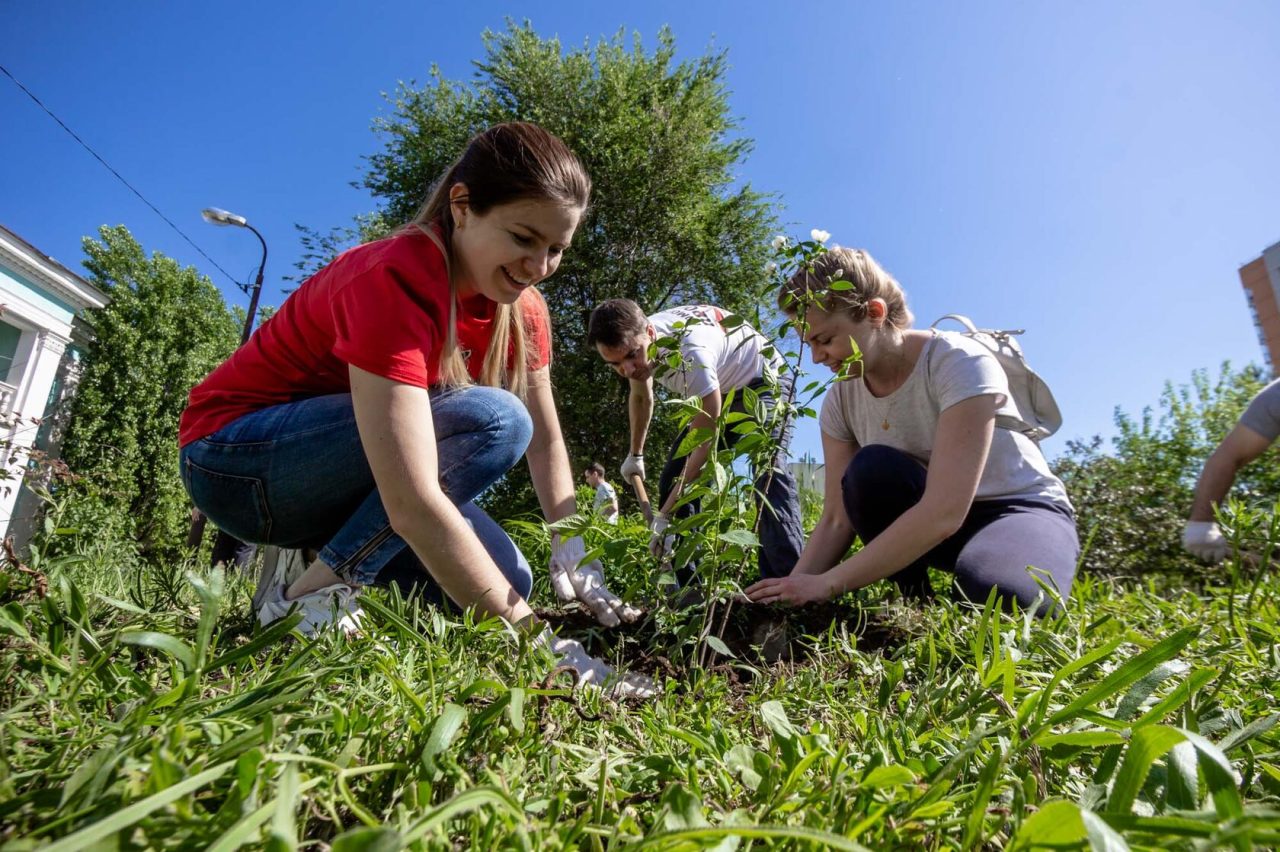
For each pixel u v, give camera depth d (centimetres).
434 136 1691
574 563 191
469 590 126
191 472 169
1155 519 410
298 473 161
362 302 132
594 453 1440
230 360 175
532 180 137
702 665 135
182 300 1530
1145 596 194
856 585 172
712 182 1680
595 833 56
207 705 68
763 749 88
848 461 245
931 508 176
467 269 152
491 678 94
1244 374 579
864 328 199
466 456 167
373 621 119
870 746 83
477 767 70
